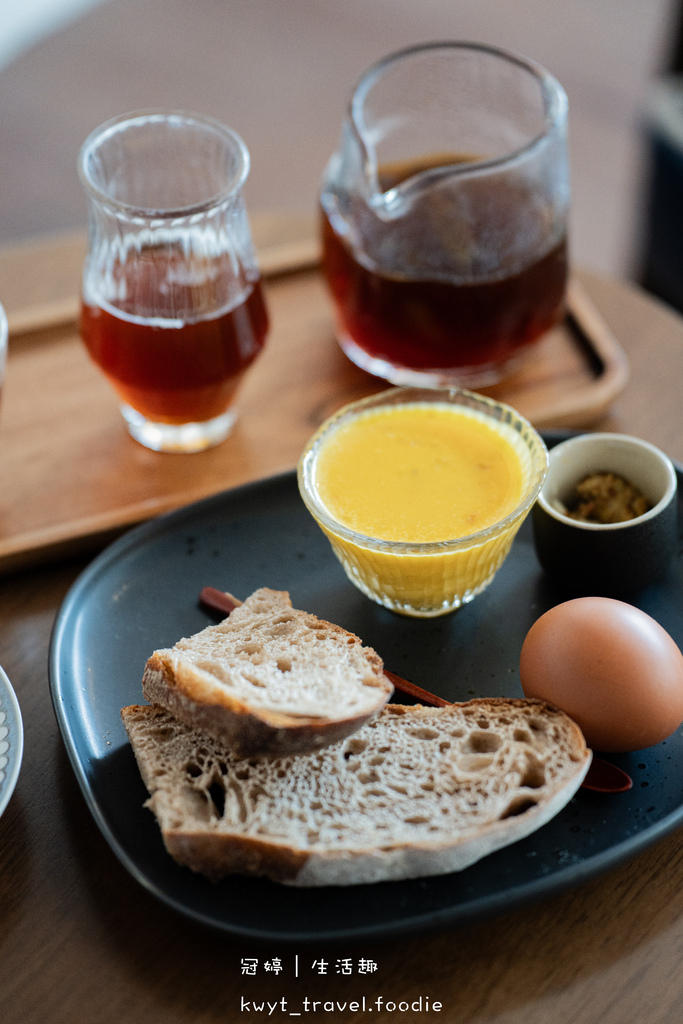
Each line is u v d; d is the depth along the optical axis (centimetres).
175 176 135
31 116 315
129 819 93
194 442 136
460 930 89
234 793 91
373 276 129
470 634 111
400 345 134
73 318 151
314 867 85
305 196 290
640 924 89
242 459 134
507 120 138
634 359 147
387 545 100
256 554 120
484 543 102
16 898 92
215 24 348
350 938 82
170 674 94
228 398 132
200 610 114
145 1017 85
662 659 92
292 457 134
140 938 89
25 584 122
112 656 109
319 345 150
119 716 103
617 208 289
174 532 120
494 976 86
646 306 155
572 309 152
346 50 335
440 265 125
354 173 128
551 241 129
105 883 92
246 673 96
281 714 90
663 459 110
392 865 85
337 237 133
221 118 314
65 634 108
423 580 105
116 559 116
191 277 120
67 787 100
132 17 351
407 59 133
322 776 92
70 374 146
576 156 302
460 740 95
